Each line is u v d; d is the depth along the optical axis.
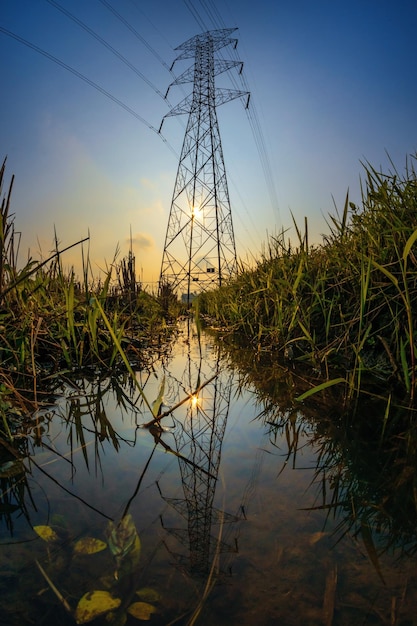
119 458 1.20
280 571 0.68
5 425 1.34
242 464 1.15
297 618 0.58
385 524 0.83
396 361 1.88
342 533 0.79
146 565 0.69
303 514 0.87
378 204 2.28
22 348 2.01
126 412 1.73
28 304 2.49
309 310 2.64
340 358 2.27
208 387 2.24
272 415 1.64
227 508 0.89
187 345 4.46
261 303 3.93
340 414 1.56
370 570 0.68
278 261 3.80
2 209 1.83
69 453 1.24
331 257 2.64
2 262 1.89
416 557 0.72
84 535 0.78
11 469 1.12
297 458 1.19
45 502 0.92
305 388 2.03
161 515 0.86
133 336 4.02
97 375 2.48
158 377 2.55
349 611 0.59
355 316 2.24
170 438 1.39
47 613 0.59
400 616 0.58
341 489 0.98
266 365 2.78
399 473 1.05
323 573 0.67
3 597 0.62
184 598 0.62
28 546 0.75
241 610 0.60
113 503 0.91
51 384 2.20
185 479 1.05
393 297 1.83
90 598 0.61
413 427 1.37
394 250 2.03
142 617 0.58
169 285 10.80
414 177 2.32
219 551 0.73
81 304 3.01
